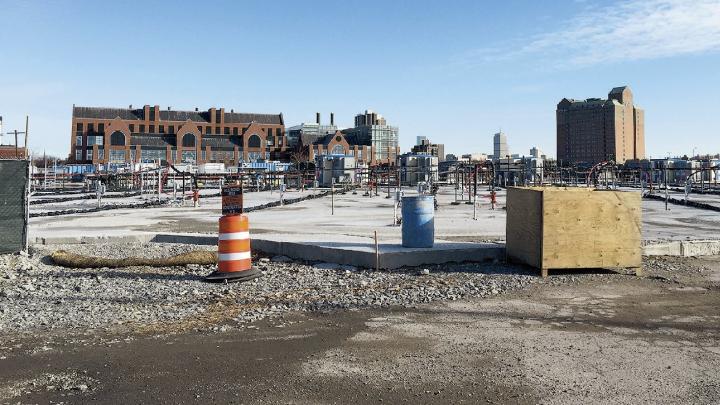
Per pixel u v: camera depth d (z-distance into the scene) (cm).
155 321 622
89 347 521
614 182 4022
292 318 633
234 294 775
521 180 4506
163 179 4684
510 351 500
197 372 450
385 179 6419
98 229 1545
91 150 12394
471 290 776
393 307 682
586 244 884
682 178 5412
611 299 721
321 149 13362
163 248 1223
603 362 468
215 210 2552
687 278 867
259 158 13400
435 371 448
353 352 501
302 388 412
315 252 1057
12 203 1138
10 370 457
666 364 462
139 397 398
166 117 13862
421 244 1017
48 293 785
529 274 896
